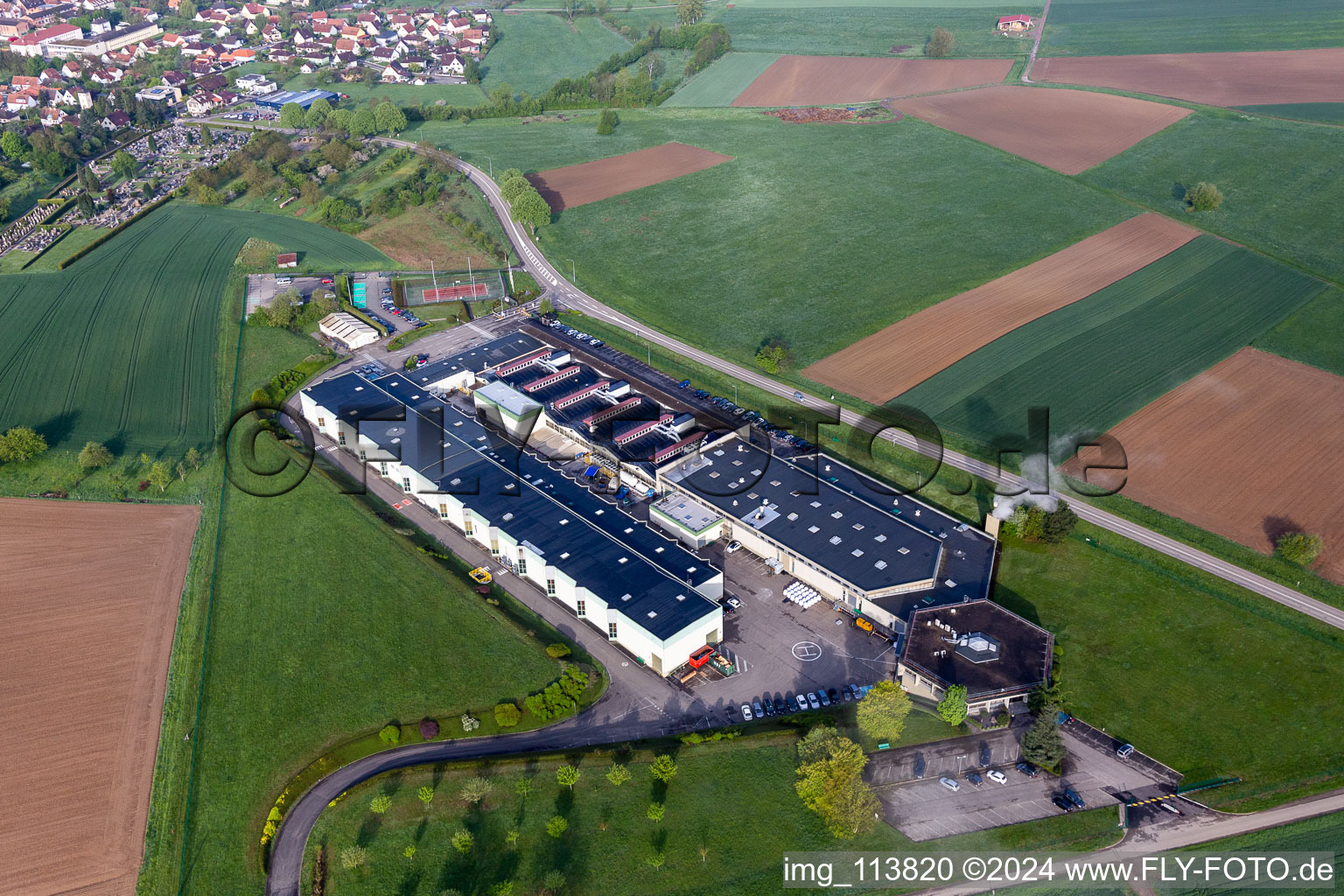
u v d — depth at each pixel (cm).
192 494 15988
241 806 10775
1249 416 16712
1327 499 14750
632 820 10450
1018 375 18200
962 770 11031
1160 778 10856
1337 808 10444
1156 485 15250
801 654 12650
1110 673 12125
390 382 18112
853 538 13988
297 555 14412
